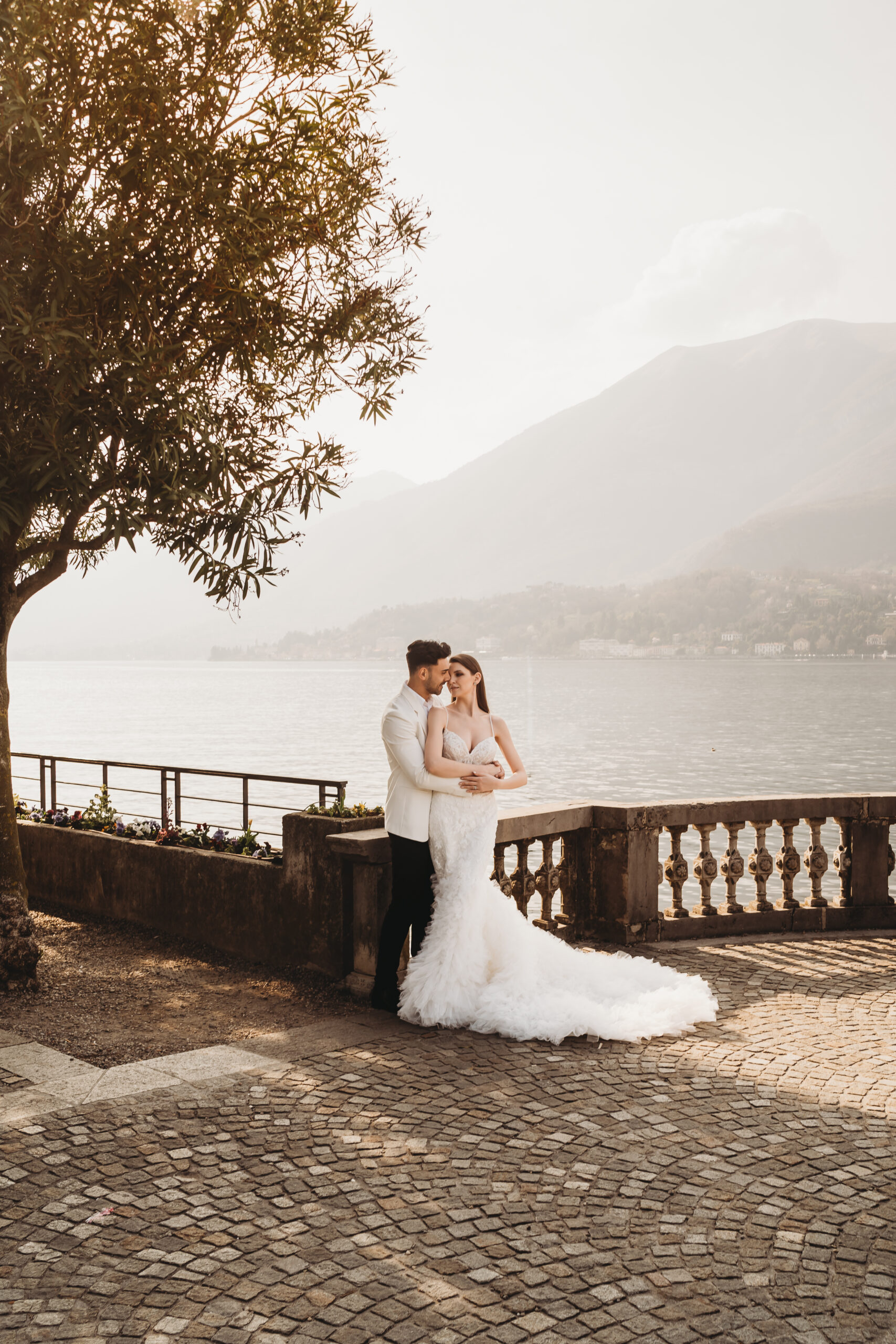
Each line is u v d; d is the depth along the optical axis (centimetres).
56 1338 255
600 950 670
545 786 7331
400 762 521
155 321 576
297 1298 273
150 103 529
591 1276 284
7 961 578
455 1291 277
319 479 609
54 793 908
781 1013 539
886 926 746
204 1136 377
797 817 739
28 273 522
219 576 598
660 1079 440
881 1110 405
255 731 11825
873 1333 258
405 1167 351
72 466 517
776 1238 305
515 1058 466
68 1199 327
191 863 689
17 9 481
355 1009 548
